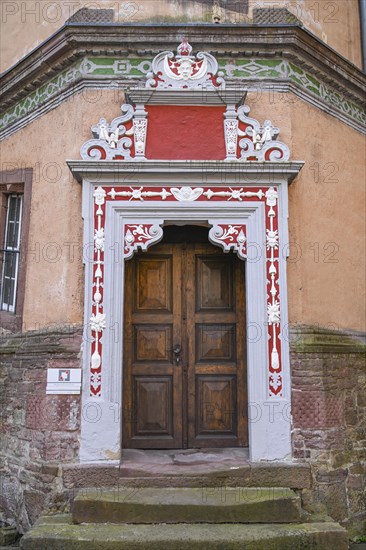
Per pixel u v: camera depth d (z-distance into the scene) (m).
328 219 6.39
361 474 5.93
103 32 6.07
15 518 5.90
